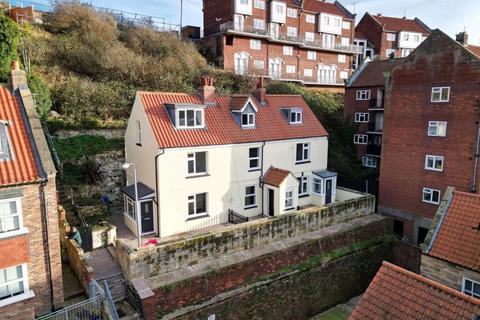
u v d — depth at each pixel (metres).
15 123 12.03
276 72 44.25
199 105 18.67
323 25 48.38
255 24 42.62
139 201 17.25
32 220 11.19
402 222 23.84
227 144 19.22
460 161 20.48
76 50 28.95
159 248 13.95
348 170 31.41
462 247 12.60
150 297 12.50
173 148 17.27
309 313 17.41
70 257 14.78
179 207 18.03
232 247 16.02
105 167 21.98
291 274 16.53
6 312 10.80
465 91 19.95
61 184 19.47
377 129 33.28
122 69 29.28
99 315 11.48
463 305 7.88
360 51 53.31
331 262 18.12
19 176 10.80
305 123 23.67
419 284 8.73
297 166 22.89
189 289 13.69
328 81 49.56
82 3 34.47
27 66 25.20
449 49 20.52
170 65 32.34
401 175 23.61
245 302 15.01
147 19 40.25
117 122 24.97
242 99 20.86
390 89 23.78
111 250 16.17
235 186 20.08
